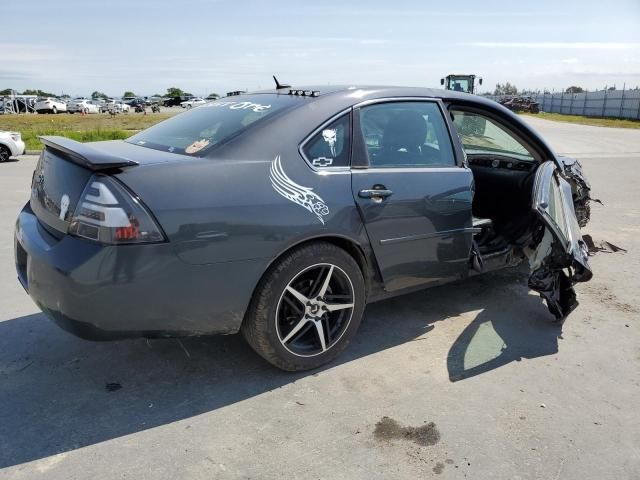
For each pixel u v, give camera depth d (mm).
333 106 3277
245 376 3195
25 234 2930
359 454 2535
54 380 3119
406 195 3393
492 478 2395
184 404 2914
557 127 33938
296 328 3113
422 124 3676
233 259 2756
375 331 3818
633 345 3678
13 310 4031
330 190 3076
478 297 4477
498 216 4723
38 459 2469
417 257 3543
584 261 3695
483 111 4121
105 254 2490
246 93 3945
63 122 37625
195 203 2650
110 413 2824
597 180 11000
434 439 2648
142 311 2613
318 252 3049
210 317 2797
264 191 2852
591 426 2773
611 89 54812
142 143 3371
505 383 3168
